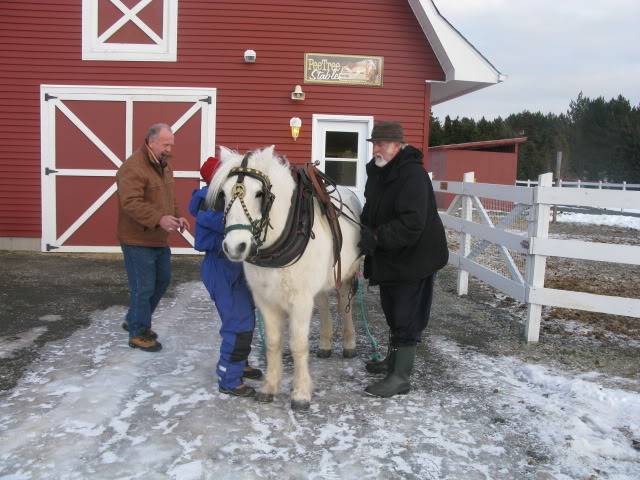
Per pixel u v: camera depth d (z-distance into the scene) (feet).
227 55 30.37
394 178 12.98
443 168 81.30
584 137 199.93
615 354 16.87
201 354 15.76
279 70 30.63
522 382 14.52
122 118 30.30
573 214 69.41
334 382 14.16
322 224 12.55
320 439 11.21
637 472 10.32
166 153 15.07
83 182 30.48
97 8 29.73
